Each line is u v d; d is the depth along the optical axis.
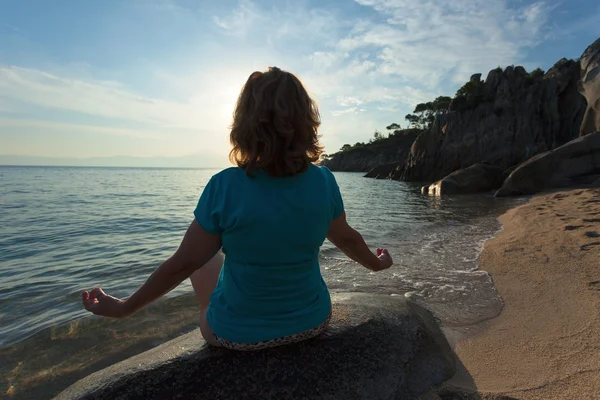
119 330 2.88
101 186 29.00
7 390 2.19
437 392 1.72
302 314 1.44
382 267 1.77
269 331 1.40
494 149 34.66
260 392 1.48
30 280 4.56
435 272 4.10
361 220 9.23
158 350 1.79
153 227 9.20
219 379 1.51
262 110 1.19
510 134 34.12
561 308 2.78
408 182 37.56
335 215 1.45
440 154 37.25
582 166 13.56
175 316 3.11
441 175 37.28
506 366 2.03
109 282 4.49
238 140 1.25
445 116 37.56
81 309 3.44
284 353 1.58
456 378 1.89
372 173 50.06
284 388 1.49
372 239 6.40
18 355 2.57
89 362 2.47
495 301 3.10
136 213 12.09
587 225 5.54
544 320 2.61
